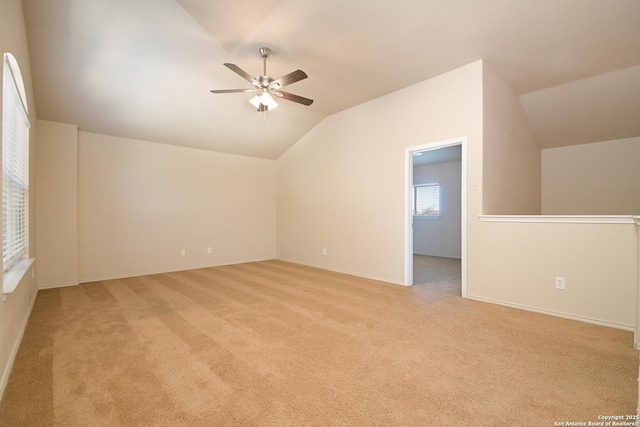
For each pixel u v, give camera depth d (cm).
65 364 197
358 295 364
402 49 318
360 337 241
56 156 407
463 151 351
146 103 407
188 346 224
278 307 318
